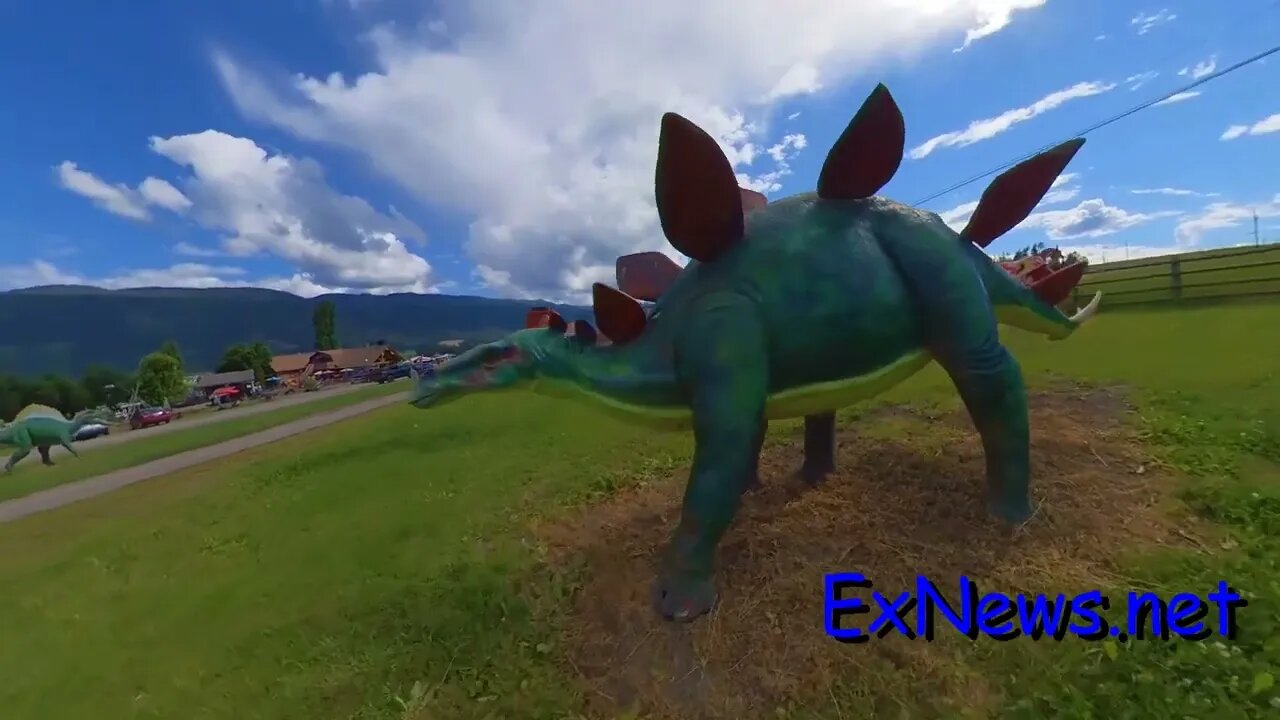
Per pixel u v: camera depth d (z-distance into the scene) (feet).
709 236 13.08
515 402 39.24
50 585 22.56
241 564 21.09
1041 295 16.24
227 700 13.79
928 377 26.99
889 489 16.08
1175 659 10.25
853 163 13.38
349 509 24.30
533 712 11.74
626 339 13.65
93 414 86.17
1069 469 16.19
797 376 12.87
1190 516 13.98
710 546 12.62
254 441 60.23
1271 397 19.07
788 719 10.64
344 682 13.50
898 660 11.24
